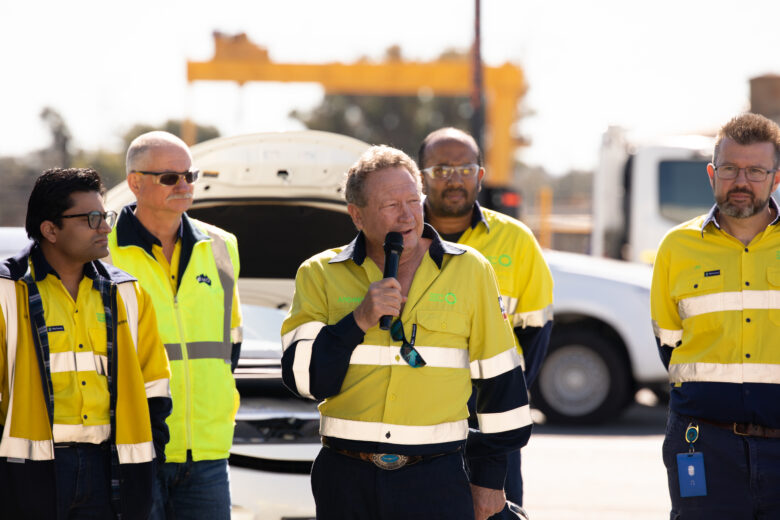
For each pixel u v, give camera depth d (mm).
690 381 7262
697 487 7160
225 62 51844
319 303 6141
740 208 7105
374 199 5895
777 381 7039
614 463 14297
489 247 8359
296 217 11000
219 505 7168
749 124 7125
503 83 51344
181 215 7520
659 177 25812
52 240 6086
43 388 5938
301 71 52406
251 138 10211
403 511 5820
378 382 5879
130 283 6355
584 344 17141
